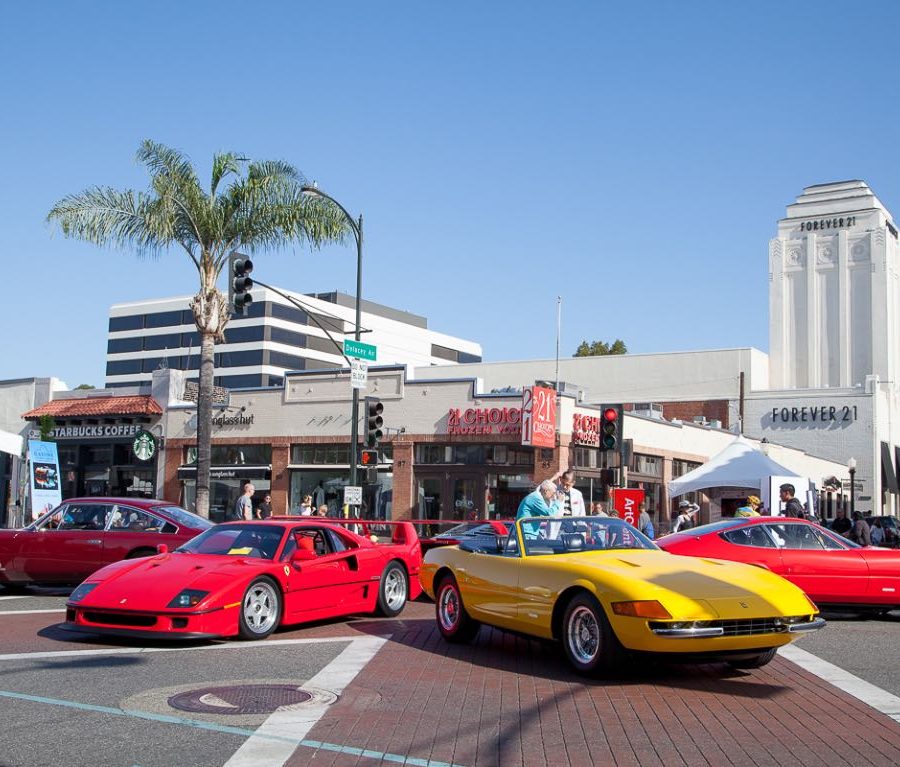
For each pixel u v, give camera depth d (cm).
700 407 5178
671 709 760
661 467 3466
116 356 9900
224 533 1218
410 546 1396
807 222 6450
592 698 799
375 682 855
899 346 6438
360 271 2400
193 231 2712
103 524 1521
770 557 1334
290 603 1138
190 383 3556
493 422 2925
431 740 659
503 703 777
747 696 812
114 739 646
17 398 3994
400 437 3088
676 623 809
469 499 2967
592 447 3031
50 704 747
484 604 1027
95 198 2625
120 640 1076
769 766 607
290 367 9106
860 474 4884
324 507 2394
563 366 5519
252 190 2667
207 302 2720
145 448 3466
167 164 2686
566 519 1061
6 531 1545
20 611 1334
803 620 868
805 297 6384
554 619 920
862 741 666
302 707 747
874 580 1318
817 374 6284
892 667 960
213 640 1080
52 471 2569
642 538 1048
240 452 3422
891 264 6334
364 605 1280
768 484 2419
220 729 675
